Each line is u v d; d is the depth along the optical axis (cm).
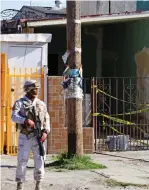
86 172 1223
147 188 1053
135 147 1702
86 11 2803
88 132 1565
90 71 2517
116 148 1630
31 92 953
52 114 1524
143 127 1952
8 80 1515
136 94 2167
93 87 1611
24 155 943
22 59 1543
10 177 1161
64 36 2430
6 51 1531
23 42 1538
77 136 1297
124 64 2353
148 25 2125
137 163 1383
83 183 1090
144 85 2127
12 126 1515
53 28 2297
